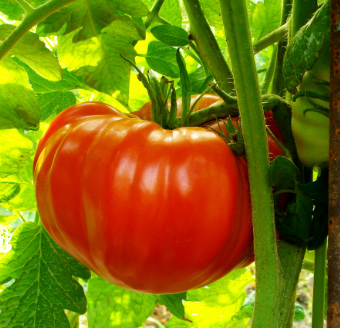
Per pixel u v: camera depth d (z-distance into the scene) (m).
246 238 0.30
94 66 0.39
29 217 0.64
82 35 0.37
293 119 0.32
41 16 0.33
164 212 0.28
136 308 0.43
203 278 0.31
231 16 0.29
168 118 0.32
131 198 0.28
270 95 0.32
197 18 0.37
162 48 0.44
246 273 0.51
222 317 0.52
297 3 0.31
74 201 0.29
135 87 0.49
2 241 0.51
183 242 0.28
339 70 0.25
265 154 0.29
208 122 0.33
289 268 0.31
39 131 0.46
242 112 0.29
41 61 0.36
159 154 0.29
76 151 0.30
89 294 0.43
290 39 0.32
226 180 0.29
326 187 0.30
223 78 0.37
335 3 0.25
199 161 0.28
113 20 0.37
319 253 0.34
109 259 0.29
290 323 0.38
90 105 0.34
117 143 0.29
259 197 0.29
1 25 0.34
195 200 0.28
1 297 0.37
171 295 0.42
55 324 0.37
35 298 0.37
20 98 0.37
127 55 0.38
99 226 0.29
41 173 0.31
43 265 0.38
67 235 0.30
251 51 0.29
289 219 0.31
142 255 0.29
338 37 0.25
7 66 0.35
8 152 0.38
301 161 0.33
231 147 0.30
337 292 0.25
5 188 0.42
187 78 0.32
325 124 0.31
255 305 0.29
